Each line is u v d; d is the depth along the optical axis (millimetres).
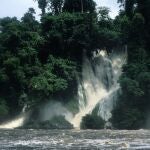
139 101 91625
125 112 90875
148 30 105375
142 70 94812
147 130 83062
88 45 104875
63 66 99562
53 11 118000
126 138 60344
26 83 99000
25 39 103562
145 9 106312
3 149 47188
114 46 107938
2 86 98938
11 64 97562
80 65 105188
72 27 104250
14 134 69000
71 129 88438
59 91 98875
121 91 95750
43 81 95938
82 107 102188
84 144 52000
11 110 98750
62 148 47844
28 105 97938
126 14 112562
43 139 59219
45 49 105875
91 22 104562
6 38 102062
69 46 105062
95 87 105938
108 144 51719
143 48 102812
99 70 107938
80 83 103500
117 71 107000
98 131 78062
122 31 105625
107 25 108375
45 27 106500
